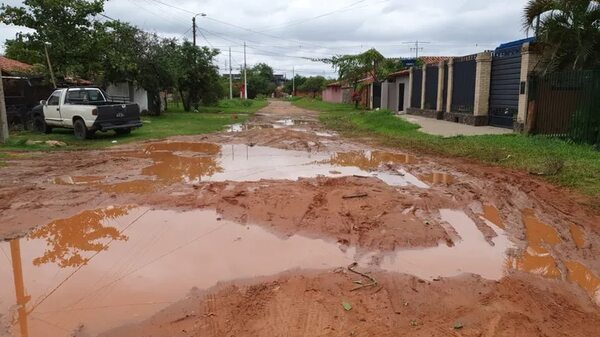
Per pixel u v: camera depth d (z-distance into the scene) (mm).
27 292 4891
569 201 8164
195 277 5203
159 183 9586
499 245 6242
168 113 33125
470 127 19875
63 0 23062
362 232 6461
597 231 6730
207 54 35406
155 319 4320
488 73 20156
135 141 16734
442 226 6832
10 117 20188
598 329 4148
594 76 13148
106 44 25641
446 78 24094
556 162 10258
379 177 10289
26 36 23219
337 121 27672
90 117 16750
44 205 7863
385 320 4238
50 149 14594
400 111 34219
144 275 5270
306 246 6043
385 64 39031
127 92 30422
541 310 4469
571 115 14430
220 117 30656
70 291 4902
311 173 10703
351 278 5117
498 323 4195
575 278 5270
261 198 7992
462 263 5617
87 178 10148
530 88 15508
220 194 8367
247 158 12992
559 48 14336
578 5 13453
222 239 6309
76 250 6012
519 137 15164
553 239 6473
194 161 12461
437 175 10500
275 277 5164
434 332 4047
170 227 6793
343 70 42219
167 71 28859
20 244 6227
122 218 7211
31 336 4074
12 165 11633
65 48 23734
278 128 22156
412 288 4879
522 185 9250
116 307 4559
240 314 4363
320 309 4434
